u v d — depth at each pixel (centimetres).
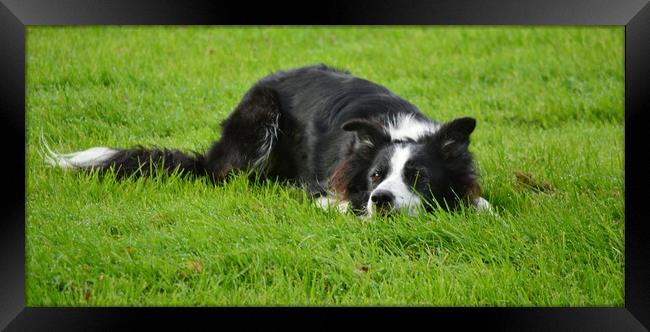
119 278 696
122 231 795
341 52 1568
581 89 1390
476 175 838
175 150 989
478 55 1562
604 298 688
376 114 907
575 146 1084
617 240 741
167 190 902
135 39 1532
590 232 761
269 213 812
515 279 694
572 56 1500
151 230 777
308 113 968
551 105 1304
